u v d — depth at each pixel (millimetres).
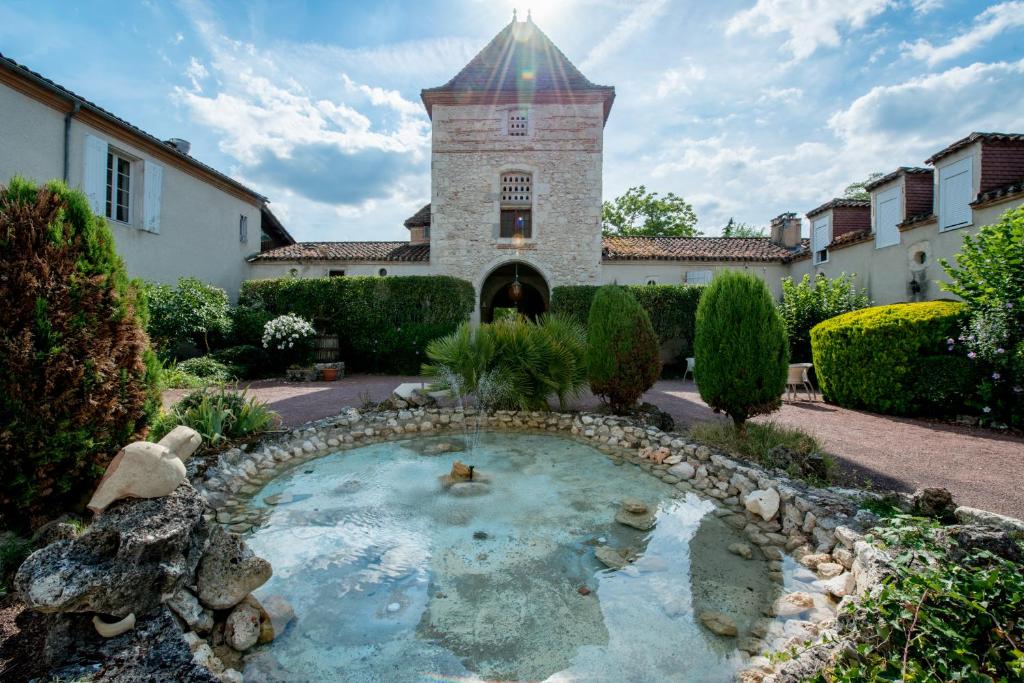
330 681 2252
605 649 2482
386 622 2697
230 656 2408
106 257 3898
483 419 7781
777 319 5949
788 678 2055
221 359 12242
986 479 4766
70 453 3439
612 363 7344
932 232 11273
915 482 4676
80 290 3643
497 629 2645
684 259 17922
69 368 3445
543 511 4297
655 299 15516
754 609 2850
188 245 14336
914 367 8023
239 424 6156
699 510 4387
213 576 2691
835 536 3523
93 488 3639
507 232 17375
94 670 2031
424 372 8344
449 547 3586
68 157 10281
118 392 3797
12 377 3221
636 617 2760
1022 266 7027
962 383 7527
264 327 13117
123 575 2307
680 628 2658
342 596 2943
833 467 4996
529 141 16750
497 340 8148
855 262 14188
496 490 4805
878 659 2033
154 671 2035
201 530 2762
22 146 9383
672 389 11945
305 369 12375
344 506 4359
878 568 2678
